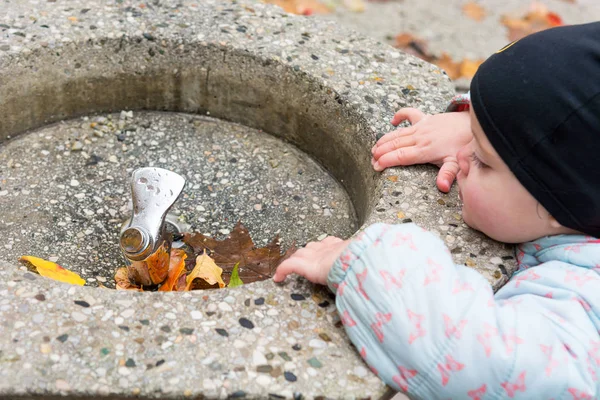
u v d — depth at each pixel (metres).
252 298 1.02
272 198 1.24
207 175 1.26
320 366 0.98
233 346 0.98
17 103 1.23
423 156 1.14
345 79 1.24
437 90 1.24
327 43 1.29
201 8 1.31
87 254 1.16
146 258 1.09
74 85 1.26
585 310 1.02
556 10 2.36
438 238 1.04
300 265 1.03
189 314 1.00
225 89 1.29
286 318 1.01
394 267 1.00
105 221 1.19
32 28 1.23
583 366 0.99
